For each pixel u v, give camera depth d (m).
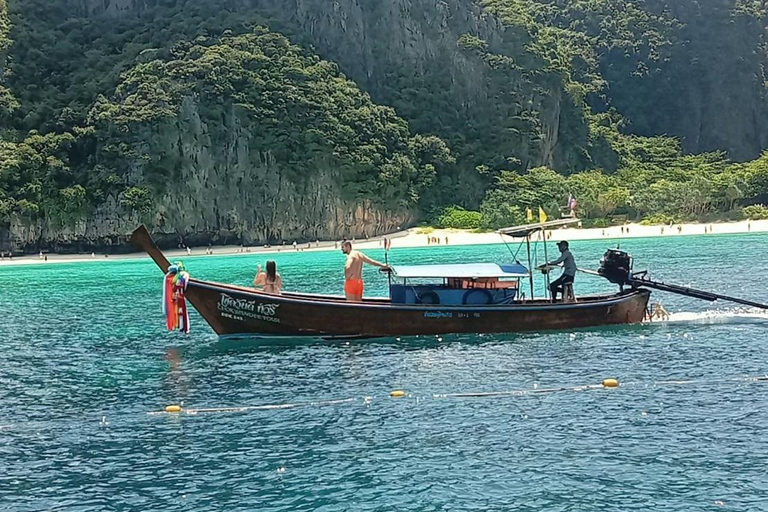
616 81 174.00
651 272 44.28
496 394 17.11
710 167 143.88
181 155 105.88
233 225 109.69
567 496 11.53
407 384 18.09
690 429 14.45
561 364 19.86
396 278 24.17
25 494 12.06
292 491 11.92
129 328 29.05
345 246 23.95
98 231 102.62
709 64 175.38
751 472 12.30
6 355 23.88
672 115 172.62
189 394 17.81
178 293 22.91
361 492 11.82
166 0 129.88
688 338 23.34
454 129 131.00
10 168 99.12
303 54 122.19
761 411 15.53
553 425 14.83
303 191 111.00
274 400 17.05
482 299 24.09
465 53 137.75
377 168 114.38
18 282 56.31
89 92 109.94
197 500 11.69
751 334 23.97
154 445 14.24
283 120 111.56
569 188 119.00
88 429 15.36
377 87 132.50
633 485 11.89
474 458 13.12
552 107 140.25
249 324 23.27
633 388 17.47
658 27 178.75
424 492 11.76
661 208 118.62
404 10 137.62
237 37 117.31
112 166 103.81
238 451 13.77
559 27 181.62
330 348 22.45
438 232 110.19
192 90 108.06
